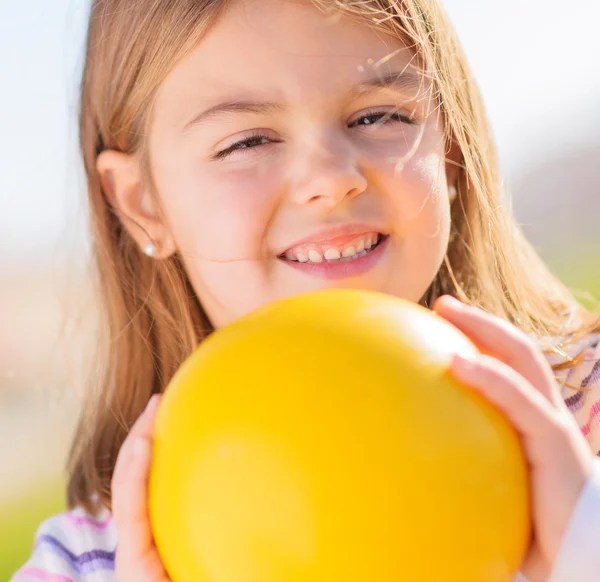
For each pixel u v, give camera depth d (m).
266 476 0.96
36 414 5.27
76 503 2.07
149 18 1.78
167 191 1.83
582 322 2.19
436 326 1.10
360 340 1.02
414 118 1.71
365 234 1.64
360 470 0.94
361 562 0.93
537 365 1.25
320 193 1.57
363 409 0.96
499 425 1.03
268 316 1.10
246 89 1.62
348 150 1.60
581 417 1.91
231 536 0.97
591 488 1.08
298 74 1.59
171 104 1.75
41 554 1.92
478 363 1.05
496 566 0.99
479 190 2.03
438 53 1.87
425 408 0.97
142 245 2.00
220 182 1.67
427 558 0.94
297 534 0.94
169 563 1.09
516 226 2.28
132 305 2.15
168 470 1.05
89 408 2.24
